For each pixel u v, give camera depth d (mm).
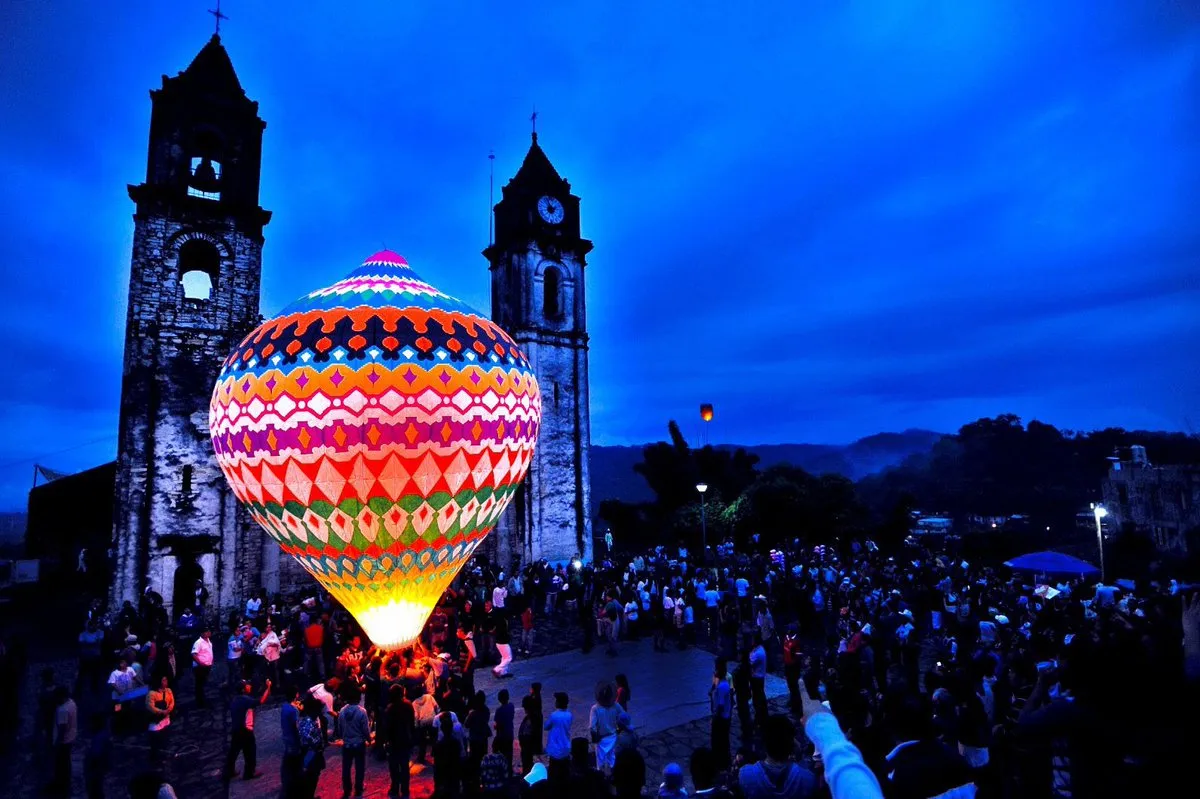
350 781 9977
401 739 9945
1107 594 16047
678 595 20141
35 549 30297
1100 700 2049
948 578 21078
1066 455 84688
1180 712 1922
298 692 15055
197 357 23656
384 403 12602
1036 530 66938
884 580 23734
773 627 16219
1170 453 73688
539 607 24359
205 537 22641
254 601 19891
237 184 25516
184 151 24703
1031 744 2324
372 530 12906
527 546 31359
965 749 6527
